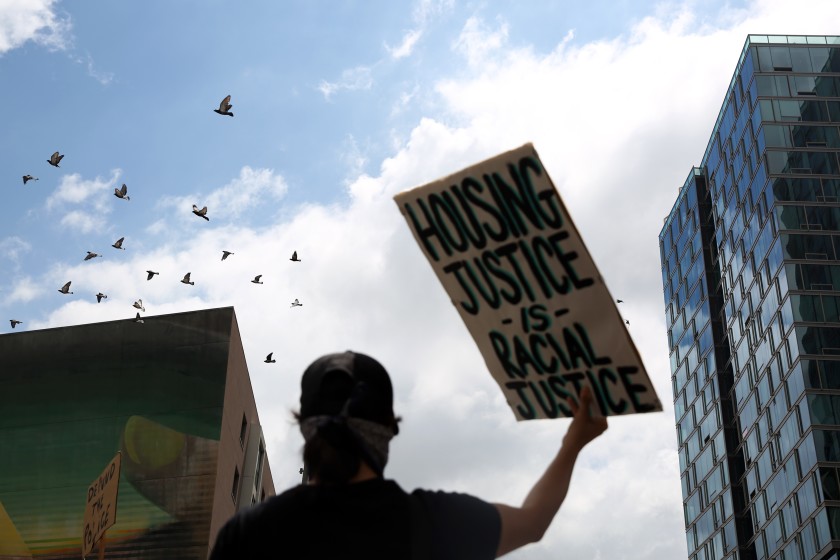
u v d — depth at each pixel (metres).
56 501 42.03
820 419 64.44
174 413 42.75
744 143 80.94
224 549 2.12
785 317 69.81
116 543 40.06
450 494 2.20
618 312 2.66
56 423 43.53
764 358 73.62
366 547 2.05
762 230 75.38
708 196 92.06
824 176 74.44
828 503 61.25
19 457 43.09
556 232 2.70
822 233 72.00
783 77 78.69
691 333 91.38
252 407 50.25
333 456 2.12
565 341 2.78
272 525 2.09
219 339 44.28
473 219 2.81
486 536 2.16
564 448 2.64
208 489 40.81
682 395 92.69
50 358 44.97
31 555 41.19
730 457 78.75
